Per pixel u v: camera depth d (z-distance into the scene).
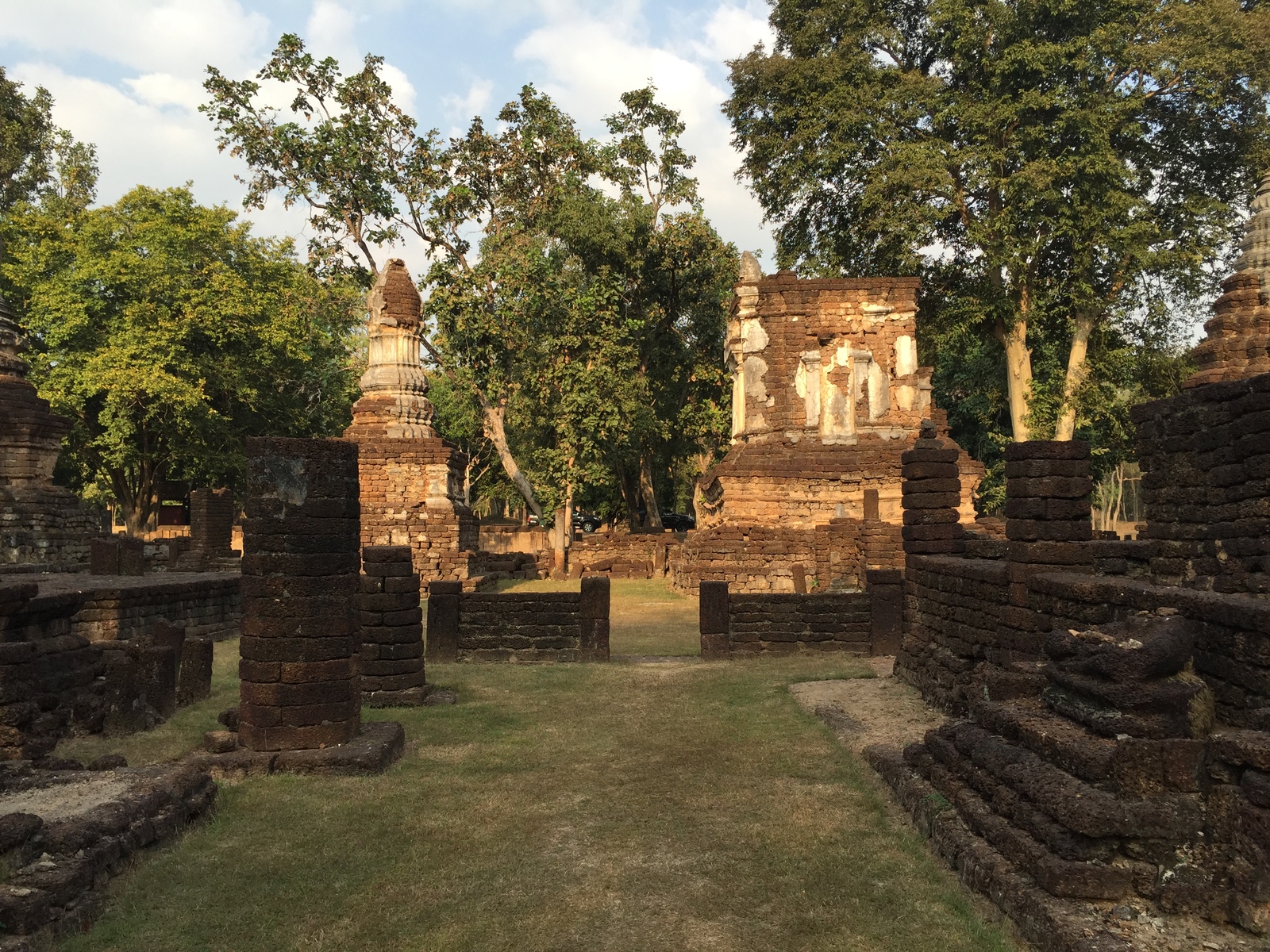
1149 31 27.91
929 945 4.02
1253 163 29.08
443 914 4.46
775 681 10.48
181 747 7.61
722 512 25.70
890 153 29.38
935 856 5.05
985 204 31.75
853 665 11.55
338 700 7.15
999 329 31.83
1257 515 6.81
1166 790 4.06
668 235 33.22
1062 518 7.64
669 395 37.09
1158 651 4.44
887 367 26.41
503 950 4.09
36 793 5.54
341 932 4.28
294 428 38.97
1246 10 29.94
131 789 5.59
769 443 25.86
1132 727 4.33
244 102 30.62
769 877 4.85
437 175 31.83
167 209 32.81
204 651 9.78
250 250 37.00
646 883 4.80
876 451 24.89
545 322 30.98
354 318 36.25
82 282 32.00
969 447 40.12
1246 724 4.54
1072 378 29.89
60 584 12.59
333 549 7.25
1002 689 5.73
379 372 26.05
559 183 33.34
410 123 31.84
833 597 12.77
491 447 40.19
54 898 4.22
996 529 22.52
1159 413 8.30
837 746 7.49
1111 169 26.77
